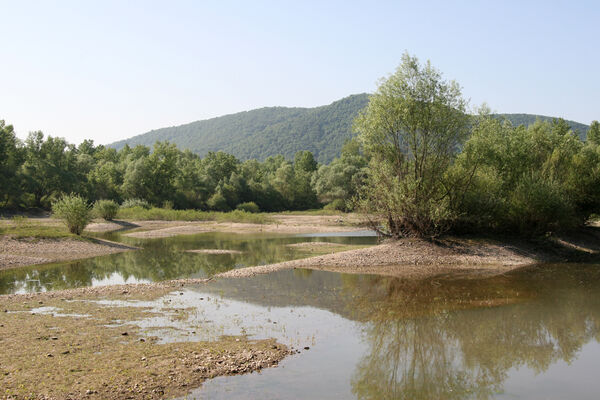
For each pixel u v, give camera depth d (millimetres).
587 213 42250
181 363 11484
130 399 9461
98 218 67188
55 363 11227
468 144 33781
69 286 22641
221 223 72188
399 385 11031
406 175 32469
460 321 16641
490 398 10461
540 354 13406
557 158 41938
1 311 16812
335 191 108188
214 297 19828
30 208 83500
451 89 32312
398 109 31375
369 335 14797
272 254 35188
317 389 10414
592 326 16219
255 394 9977
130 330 14461
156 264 30156
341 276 25297
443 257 30266
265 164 182375
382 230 36281
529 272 27016
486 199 34375
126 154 137625
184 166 121500
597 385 11203
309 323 15922
